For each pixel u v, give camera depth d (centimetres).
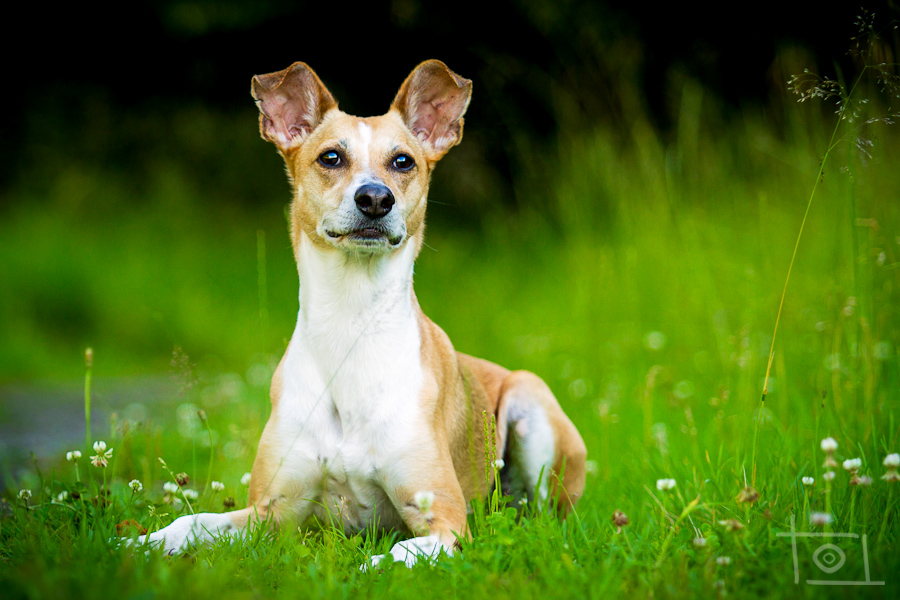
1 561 321
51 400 873
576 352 758
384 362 385
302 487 388
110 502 387
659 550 316
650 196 820
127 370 1098
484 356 869
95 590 266
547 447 452
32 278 1265
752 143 823
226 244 1428
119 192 1580
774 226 707
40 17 1662
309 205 402
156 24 1681
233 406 695
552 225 1031
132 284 1279
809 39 963
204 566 306
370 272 385
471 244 1253
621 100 1048
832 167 647
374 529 364
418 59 1506
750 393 550
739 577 287
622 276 788
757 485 395
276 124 440
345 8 1550
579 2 1236
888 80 419
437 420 395
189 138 1662
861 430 419
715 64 1117
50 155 1628
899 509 352
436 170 1348
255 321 1163
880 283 485
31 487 481
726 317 682
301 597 286
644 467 475
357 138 409
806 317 621
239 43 1678
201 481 533
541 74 1279
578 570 293
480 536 333
